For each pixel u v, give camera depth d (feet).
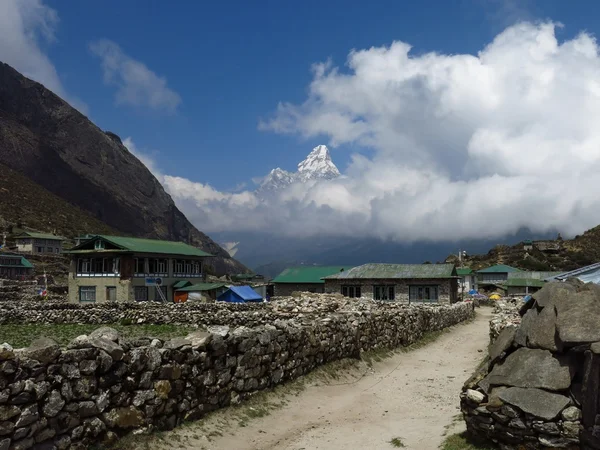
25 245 362.94
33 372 25.57
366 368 65.10
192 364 35.96
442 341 103.35
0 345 24.89
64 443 26.55
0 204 478.18
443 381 58.85
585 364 26.17
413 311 96.43
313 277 226.79
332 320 62.03
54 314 115.96
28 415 24.95
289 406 44.55
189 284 214.28
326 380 55.01
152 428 31.83
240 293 182.09
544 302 31.14
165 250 216.95
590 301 28.73
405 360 76.02
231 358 40.55
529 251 491.72
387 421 42.19
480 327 141.59
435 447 33.47
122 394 30.25
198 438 33.55
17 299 181.16
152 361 32.40
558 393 27.45
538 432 27.22
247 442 35.35
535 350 29.76
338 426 40.68
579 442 25.79
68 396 27.09
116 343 30.48
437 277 192.54
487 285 354.74
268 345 46.01
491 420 29.66
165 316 111.34
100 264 203.41
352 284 202.90
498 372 30.66
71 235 495.00
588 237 507.30
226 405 39.50
